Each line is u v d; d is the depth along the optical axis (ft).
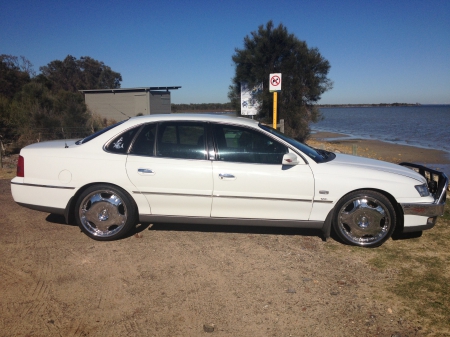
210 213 15.53
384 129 125.39
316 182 15.08
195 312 10.99
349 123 170.30
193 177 15.15
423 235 17.07
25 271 13.15
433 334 10.12
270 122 64.80
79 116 56.70
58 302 11.31
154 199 15.44
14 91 86.69
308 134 70.59
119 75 173.37
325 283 12.75
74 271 13.23
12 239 15.87
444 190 15.60
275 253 15.02
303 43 63.41
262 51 62.64
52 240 15.84
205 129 15.60
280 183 15.10
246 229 17.56
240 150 15.44
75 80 162.09
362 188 15.19
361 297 11.91
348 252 15.17
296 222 15.52
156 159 15.35
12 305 11.09
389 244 16.05
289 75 62.69
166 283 12.56
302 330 10.26
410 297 11.90
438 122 172.65
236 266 13.87
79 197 15.64
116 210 15.61
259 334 10.07
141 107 92.07
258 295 11.96
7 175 29.04
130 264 13.84
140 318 10.64
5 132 45.83
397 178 15.29
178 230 17.28
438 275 13.34
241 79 65.77
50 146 16.25
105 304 11.28
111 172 15.28
